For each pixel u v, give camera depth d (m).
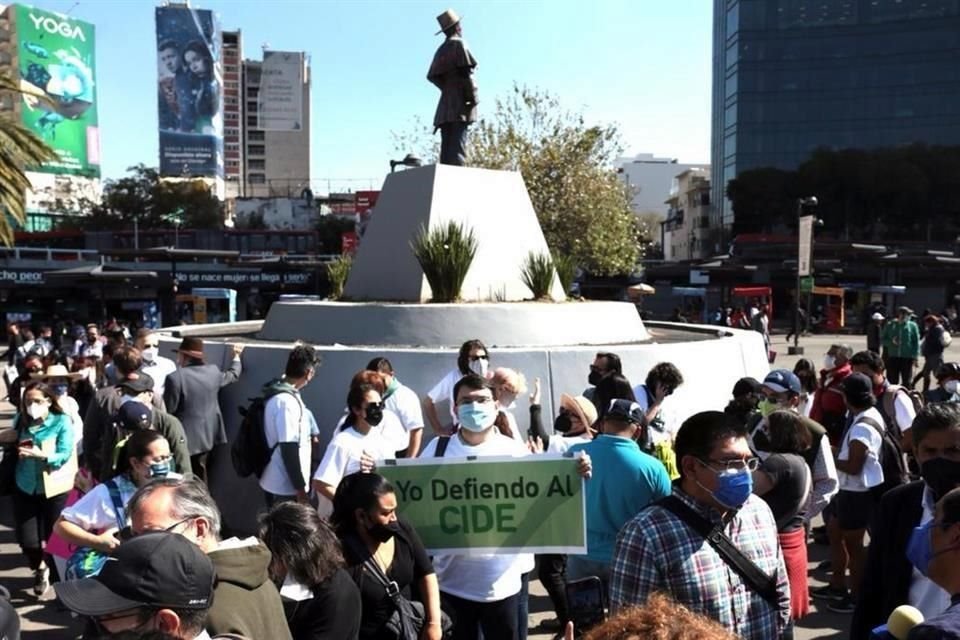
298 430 5.64
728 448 2.83
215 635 2.51
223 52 130.00
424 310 8.38
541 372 7.39
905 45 61.00
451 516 4.22
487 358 6.25
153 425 5.30
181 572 2.12
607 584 4.23
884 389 7.22
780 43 63.81
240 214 75.12
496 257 10.30
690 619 1.63
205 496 2.97
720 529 2.91
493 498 4.20
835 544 5.90
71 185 75.62
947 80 60.19
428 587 3.75
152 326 29.97
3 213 17.30
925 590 3.11
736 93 65.25
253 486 7.17
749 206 61.44
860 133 62.75
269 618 2.72
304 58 133.88
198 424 6.72
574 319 8.79
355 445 4.84
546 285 10.18
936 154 57.97
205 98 94.62
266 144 129.88
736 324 26.48
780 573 3.02
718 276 42.06
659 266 46.47
